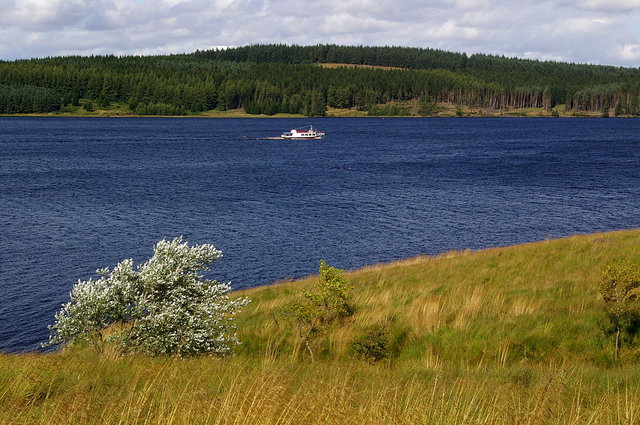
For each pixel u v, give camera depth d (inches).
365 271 1261.1
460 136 7253.9
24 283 1349.7
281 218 2180.1
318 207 2420.0
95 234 1867.6
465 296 860.6
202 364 465.7
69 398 309.1
